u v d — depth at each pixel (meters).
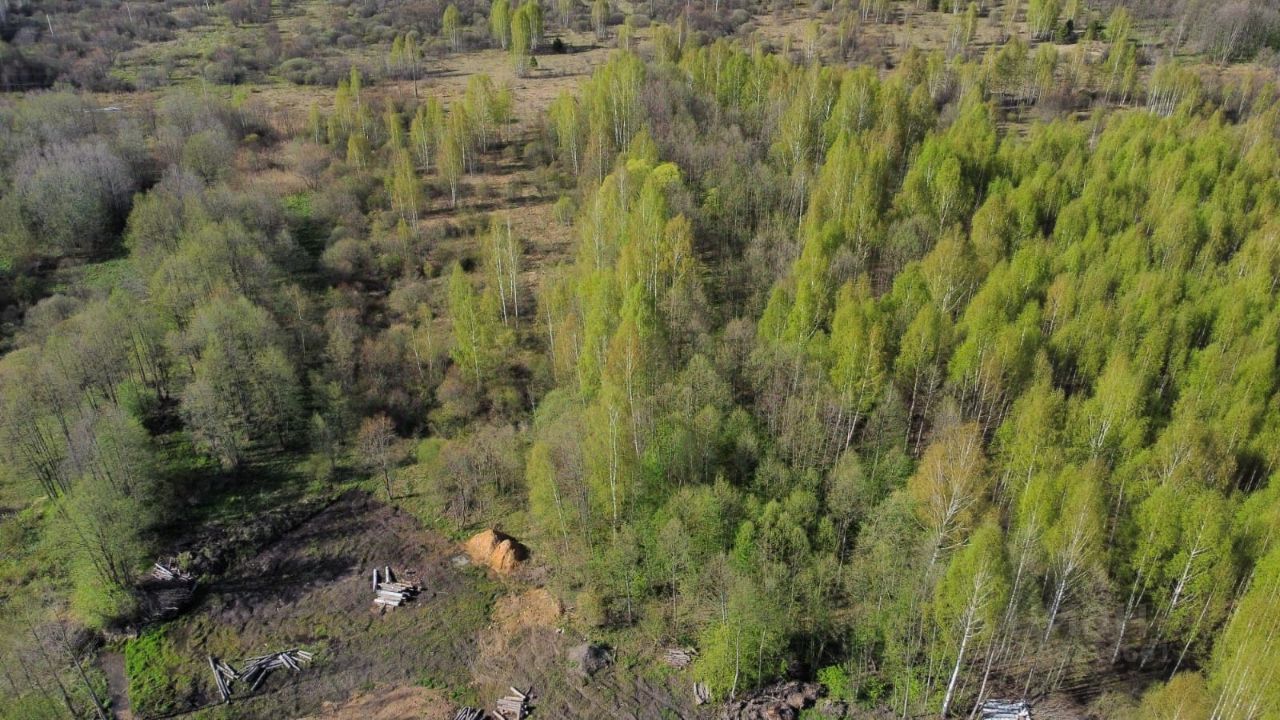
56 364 83.44
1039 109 169.62
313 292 109.75
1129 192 110.56
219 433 83.31
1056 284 87.44
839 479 67.62
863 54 195.12
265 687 62.84
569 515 70.69
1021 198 104.69
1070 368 84.06
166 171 129.62
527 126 157.75
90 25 196.38
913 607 60.00
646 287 84.81
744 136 133.12
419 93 173.88
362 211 128.25
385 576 72.75
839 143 108.94
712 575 64.00
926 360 78.81
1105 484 67.31
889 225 101.62
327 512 80.44
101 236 121.69
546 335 97.88
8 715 58.56
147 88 170.38
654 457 70.50
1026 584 58.91
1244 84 164.38
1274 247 96.88
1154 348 81.81
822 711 59.47
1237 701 51.06
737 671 59.56
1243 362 78.44
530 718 60.03
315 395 91.62
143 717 60.38
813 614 63.12
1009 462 71.44
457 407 89.12
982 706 58.66
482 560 74.25
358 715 60.81
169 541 75.94
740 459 72.44
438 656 65.31
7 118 137.00
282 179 137.25
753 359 79.69
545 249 118.44
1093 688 60.53
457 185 136.25
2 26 187.62
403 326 101.25
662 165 112.81
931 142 114.50
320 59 189.00
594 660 63.81
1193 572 60.16
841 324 76.25
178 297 98.00
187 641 66.69
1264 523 60.84
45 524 76.94
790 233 104.38
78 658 64.56
